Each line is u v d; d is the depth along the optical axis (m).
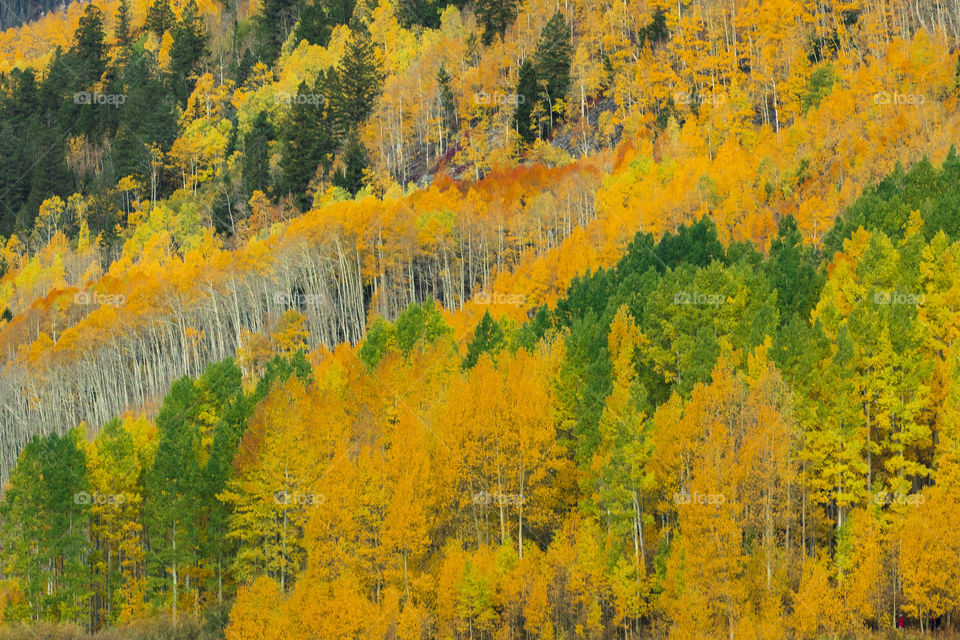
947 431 46.16
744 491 44.50
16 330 121.94
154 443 63.31
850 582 43.47
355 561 49.19
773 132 115.44
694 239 77.12
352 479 50.44
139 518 61.94
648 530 50.84
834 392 49.00
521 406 52.12
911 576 42.56
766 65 124.19
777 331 54.81
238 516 56.12
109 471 59.75
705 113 119.50
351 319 101.81
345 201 116.94
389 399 61.25
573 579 46.19
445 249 103.62
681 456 48.16
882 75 104.50
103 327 109.81
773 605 42.69
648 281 65.81
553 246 103.69
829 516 50.06
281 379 66.44
